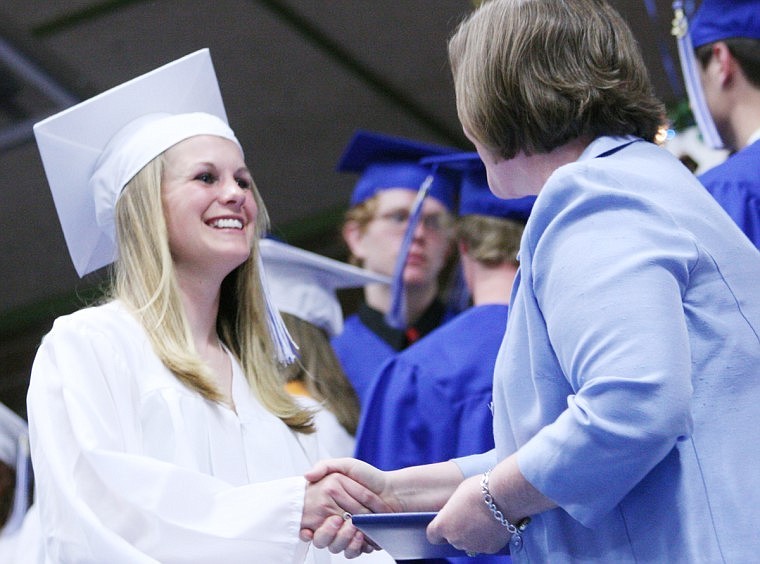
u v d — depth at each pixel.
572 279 2.96
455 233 6.04
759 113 4.88
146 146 4.25
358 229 7.68
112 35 11.04
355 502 3.71
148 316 4.05
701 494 2.92
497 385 3.25
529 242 3.12
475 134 3.36
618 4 9.98
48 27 11.01
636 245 2.96
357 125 12.12
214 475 3.92
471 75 3.33
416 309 7.46
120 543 3.54
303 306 6.31
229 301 4.42
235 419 4.07
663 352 2.84
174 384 3.97
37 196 12.84
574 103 3.23
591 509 2.95
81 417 3.72
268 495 3.70
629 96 3.28
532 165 3.37
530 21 3.30
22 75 11.07
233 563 3.63
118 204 4.24
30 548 6.42
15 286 14.20
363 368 7.32
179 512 3.62
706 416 2.96
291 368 5.98
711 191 4.61
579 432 2.88
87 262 4.59
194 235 4.14
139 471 3.62
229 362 4.30
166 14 10.77
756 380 2.99
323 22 10.84
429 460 5.01
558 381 3.08
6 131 11.37
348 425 5.95
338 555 4.25
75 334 3.91
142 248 4.13
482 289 5.51
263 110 11.89
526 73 3.26
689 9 7.98
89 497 3.68
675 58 10.31
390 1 10.54
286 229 13.04
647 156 3.25
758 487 2.91
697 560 2.88
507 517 3.09
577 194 3.06
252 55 11.25
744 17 4.83
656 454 2.86
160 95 4.46
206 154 4.25
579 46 3.29
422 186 7.55
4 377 14.51
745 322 3.03
